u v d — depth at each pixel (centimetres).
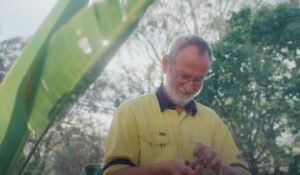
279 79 1909
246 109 1933
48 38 173
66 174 2658
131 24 169
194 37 254
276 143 1975
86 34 171
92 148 2717
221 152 281
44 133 181
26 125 179
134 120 259
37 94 176
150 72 2612
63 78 175
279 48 1928
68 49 172
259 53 1927
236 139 1967
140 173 242
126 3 168
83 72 174
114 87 2602
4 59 1844
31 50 175
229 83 1872
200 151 247
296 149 2064
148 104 265
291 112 1917
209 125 277
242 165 287
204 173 264
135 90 2645
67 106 178
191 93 254
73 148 2680
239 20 1967
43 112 178
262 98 1933
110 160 254
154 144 259
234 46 1908
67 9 173
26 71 175
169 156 258
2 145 181
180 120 265
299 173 1961
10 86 176
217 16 2462
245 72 1856
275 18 1908
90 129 2677
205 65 249
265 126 1959
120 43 172
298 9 1905
